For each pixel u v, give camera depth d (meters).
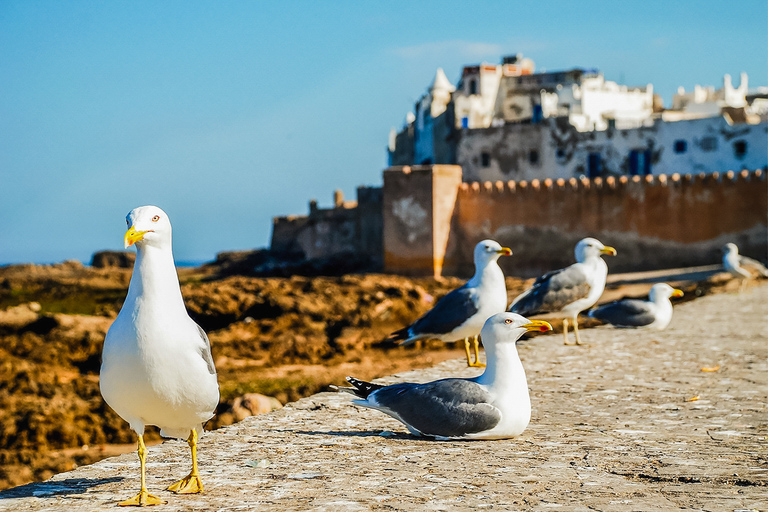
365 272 64.19
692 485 6.45
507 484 6.52
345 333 27.86
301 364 24.95
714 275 34.91
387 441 8.36
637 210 49.84
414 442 8.27
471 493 6.25
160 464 7.57
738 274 29.75
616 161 63.38
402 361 24.69
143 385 6.03
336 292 33.44
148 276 6.08
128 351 6.00
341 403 10.77
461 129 66.56
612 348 15.66
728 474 6.77
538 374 12.79
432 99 81.00
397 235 53.06
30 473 13.88
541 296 15.91
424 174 52.34
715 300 26.83
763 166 60.12
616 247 50.31
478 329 13.38
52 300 48.78
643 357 14.51
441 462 7.34
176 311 6.14
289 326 29.17
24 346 25.27
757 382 11.85
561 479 6.68
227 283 38.06
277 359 25.17
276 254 86.19
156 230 6.05
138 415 6.23
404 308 31.17
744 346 15.81
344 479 6.77
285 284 37.47
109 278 62.03
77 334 25.92
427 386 8.38
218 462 7.57
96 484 6.86
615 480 6.64
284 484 6.64
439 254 52.47
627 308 18.17
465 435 8.17
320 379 21.50
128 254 87.75
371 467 7.20
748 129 60.41
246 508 5.91
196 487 6.45
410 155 91.62
